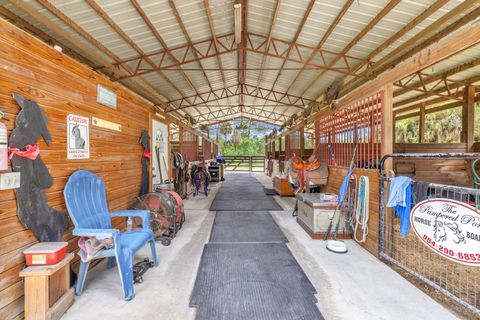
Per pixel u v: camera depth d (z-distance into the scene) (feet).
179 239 10.92
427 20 12.10
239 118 55.52
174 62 20.45
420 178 18.47
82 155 7.64
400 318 5.56
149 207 10.85
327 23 14.73
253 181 36.11
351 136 12.09
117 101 9.93
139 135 12.07
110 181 9.36
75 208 6.60
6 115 5.10
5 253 4.98
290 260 8.67
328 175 14.74
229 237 11.21
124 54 17.11
